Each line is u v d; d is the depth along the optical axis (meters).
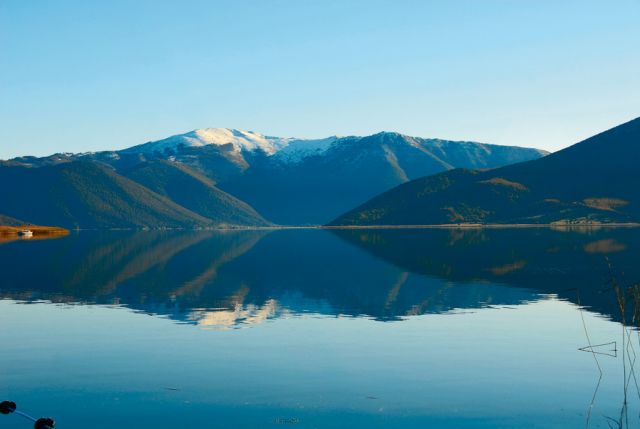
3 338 25.22
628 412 16.73
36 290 40.09
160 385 19.03
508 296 35.94
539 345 23.64
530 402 17.52
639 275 44.53
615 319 28.47
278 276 47.62
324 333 25.91
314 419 16.36
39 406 17.31
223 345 23.86
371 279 44.88
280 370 20.53
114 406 17.30
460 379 19.52
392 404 17.39
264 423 16.09
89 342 24.45
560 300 34.34
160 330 26.64
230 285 41.94
